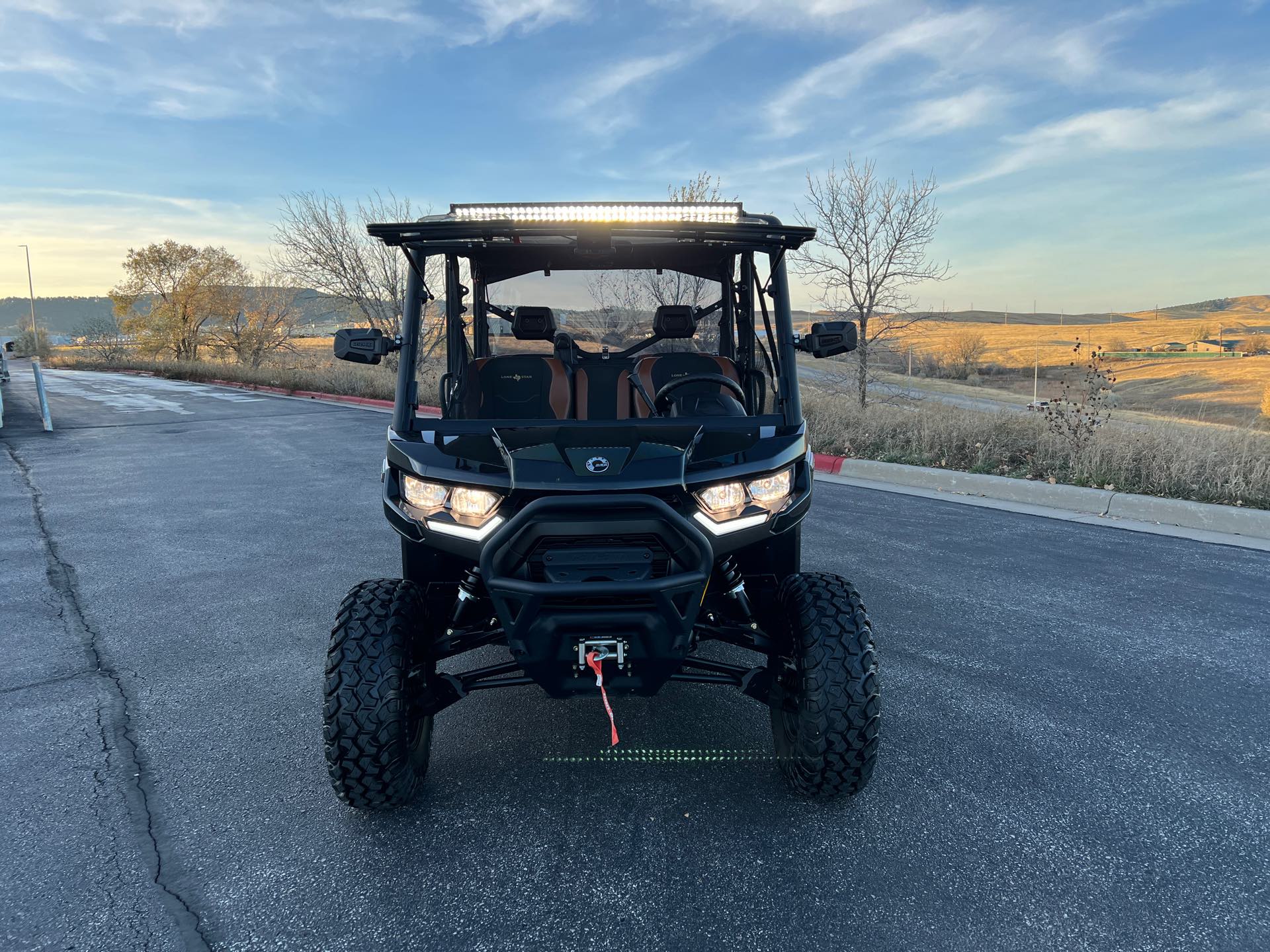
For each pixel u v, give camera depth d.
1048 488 8.26
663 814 3.09
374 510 8.39
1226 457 8.16
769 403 4.00
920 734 3.67
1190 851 2.83
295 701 4.08
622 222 3.20
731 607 3.39
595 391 4.11
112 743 3.66
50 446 13.20
